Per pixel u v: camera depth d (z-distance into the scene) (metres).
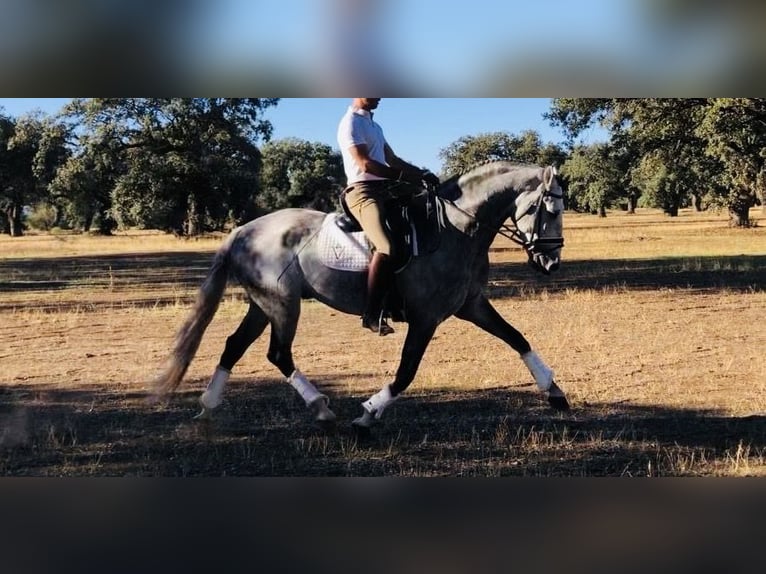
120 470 5.20
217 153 30.98
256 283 6.00
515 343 6.30
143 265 26.28
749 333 10.30
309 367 8.62
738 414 6.28
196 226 41.66
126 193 30.67
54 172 33.72
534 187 5.71
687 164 26.34
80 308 14.48
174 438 5.94
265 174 49.25
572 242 34.41
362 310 5.91
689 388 7.22
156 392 5.95
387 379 7.91
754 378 7.57
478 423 6.20
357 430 5.77
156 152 30.16
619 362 8.53
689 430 5.88
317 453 5.53
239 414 6.63
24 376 8.32
